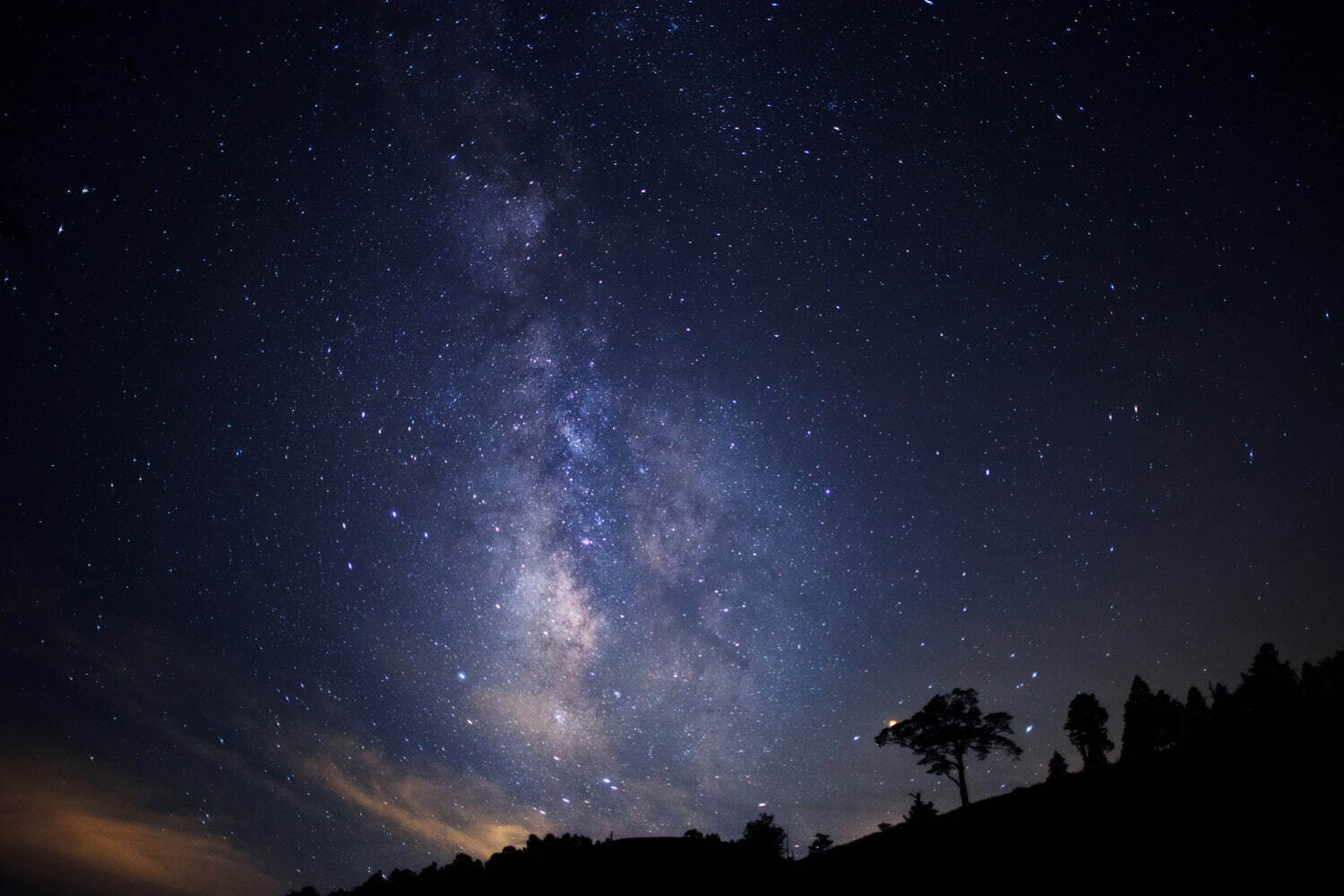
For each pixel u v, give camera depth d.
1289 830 16.36
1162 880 15.56
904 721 33.78
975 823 23.97
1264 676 27.39
